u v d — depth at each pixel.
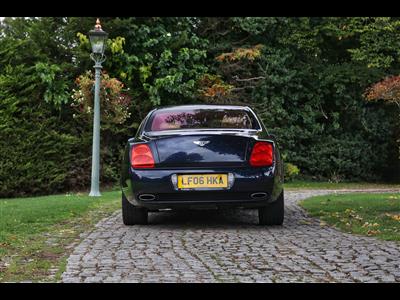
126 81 17.75
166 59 17.72
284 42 19.30
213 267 4.90
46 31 17.42
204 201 6.88
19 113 16.12
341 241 6.15
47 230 7.14
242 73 19.19
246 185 6.85
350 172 19.66
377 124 19.75
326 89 19.56
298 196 12.71
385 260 5.12
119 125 17.48
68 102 17.14
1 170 15.58
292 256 5.35
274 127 18.98
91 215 8.73
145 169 6.94
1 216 8.17
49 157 16.27
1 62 16.50
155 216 8.64
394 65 19.97
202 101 18.36
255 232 6.88
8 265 5.04
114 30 17.77
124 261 5.17
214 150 6.89
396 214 8.23
